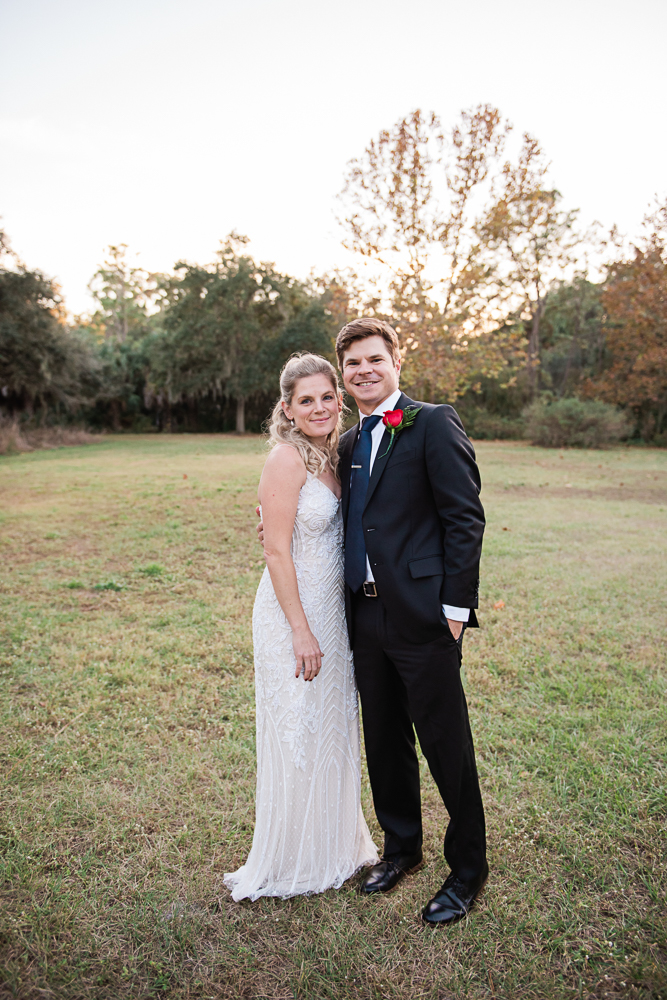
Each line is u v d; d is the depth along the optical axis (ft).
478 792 6.71
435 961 5.99
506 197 57.21
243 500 33.42
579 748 9.48
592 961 5.95
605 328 96.27
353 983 5.78
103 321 180.04
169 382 108.58
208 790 8.66
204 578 19.25
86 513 29.99
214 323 104.88
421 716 6.49
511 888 6.91
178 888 6.97
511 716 10.61
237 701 11.23
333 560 6.85
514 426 95.96
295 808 6.77
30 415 90.58
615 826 7.76
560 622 15.03
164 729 10.25
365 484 6.54
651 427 86.99
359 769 7.32
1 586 18.38
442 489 6.11
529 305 104.47
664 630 14.55
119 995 5.66
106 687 11.83
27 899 6.77
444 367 57.57
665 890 6.75
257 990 5.71
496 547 22.82
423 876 7.20
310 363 6.64
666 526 26.91
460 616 6.12
